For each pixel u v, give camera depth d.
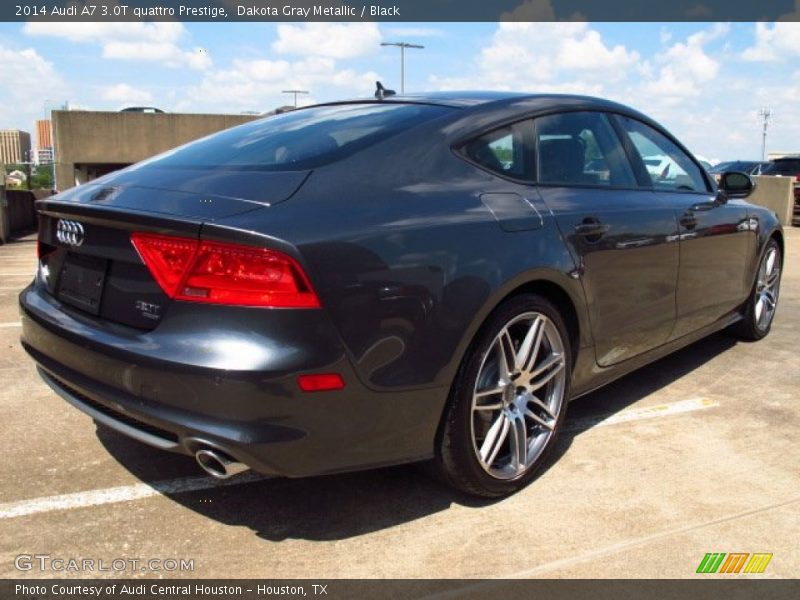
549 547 2.50
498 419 2.82
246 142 3.00
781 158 19.52
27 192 19.34
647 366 4.66
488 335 2.67
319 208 2.33
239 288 2.15
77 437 3.35
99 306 2.52
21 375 4.26
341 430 2.29
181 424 2.20
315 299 2.18
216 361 2.13
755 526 2.65
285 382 2.14
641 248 3.44
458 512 2.74
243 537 2.55
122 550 2.45
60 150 31.94
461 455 2.65
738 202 4.77
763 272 5.16
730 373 4.52
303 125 3.07
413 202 2.54
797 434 3.53
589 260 3.09
